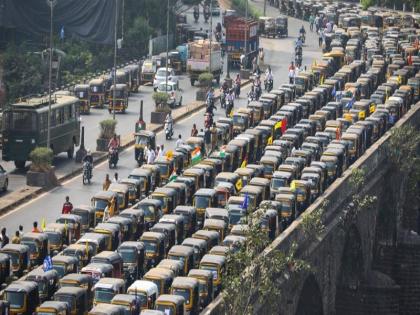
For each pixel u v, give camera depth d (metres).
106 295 190.38
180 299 191.38
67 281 191.38
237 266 199.75
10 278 197.88
